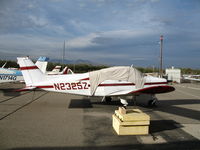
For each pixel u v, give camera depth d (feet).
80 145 14.58
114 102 34.32
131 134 16.99
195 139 16.21
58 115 24.03
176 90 59.57
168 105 32.78
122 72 30.07
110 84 30.19
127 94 29.01
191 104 33.94
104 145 14.67
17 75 51.98
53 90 29.55
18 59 29.68
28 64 29.68
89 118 22.75
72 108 28.63
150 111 27.73
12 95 42.16
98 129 18.53
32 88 29.17
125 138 16.20
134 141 15.56
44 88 29.50
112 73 29.78
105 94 30.09
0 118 22.24
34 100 35.58
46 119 22.00
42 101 34.58
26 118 22.35
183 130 18.62
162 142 15.47
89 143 14.99
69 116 23.59
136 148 14.24
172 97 43.01
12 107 28.86
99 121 21.43
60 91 29.58
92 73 29.91
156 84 32.14
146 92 28.99
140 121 16.96
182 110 28.53
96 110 27.43
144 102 34.94
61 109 27.81
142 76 31.45
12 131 17.60
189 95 46.88
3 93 45.50
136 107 30.63
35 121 21.09
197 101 37.35
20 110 26.76
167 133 17.67
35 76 29.73
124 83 30.53
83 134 17.03
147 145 14.83
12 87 57.77
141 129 17.07
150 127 19.49
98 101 35.19
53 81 29.58
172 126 19.93
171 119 22.98
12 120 21.38
